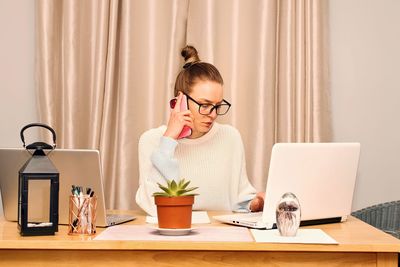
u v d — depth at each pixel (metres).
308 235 1.84
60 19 3.26
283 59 3.24
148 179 2.35
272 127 3.19
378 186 3.37
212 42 3.18
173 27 3.18
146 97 3.22
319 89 3.23
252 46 3.21
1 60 3.35
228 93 3.21
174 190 1.82
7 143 3.35
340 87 3.37
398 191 3.37
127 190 3.19
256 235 1.83
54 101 3.21
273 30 3.20
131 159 3.21
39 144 1.94
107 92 3.21
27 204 1.82
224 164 2.65
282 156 1.96
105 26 3.21
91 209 1.87
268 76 3.18
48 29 3.19
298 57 3.22
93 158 1.98
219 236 1.82
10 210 2.17
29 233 1.82
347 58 3.37
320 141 3.23
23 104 3.35
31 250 1.74
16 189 2.11
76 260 1.74
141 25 3.22
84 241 1.72
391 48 3.37
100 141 3.22
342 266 1.74
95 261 1.74
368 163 3.37
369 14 3.37
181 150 2.63
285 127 3.22
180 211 1.82
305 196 2.04
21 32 3.35
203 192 2.62
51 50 3.20
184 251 1.73
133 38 3.21
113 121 3.27
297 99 3.22
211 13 3.19
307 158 2.02
